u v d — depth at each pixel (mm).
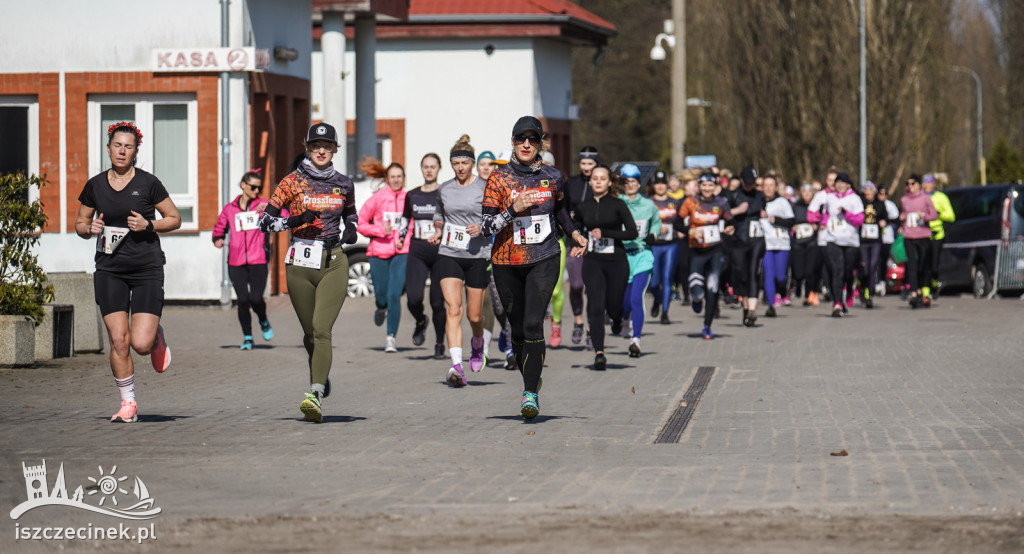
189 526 14617
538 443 20328
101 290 22000
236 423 22266
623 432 21469
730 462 18594
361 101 65938
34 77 49750
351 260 55062
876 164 104375
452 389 27406
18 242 31172
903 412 23656
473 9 78312
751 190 43688
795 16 105688
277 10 53562
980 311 51500
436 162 32562
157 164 50062
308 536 14094
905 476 17422
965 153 165125
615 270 30812
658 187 44875
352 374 30141
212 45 49281
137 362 31859
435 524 14633
